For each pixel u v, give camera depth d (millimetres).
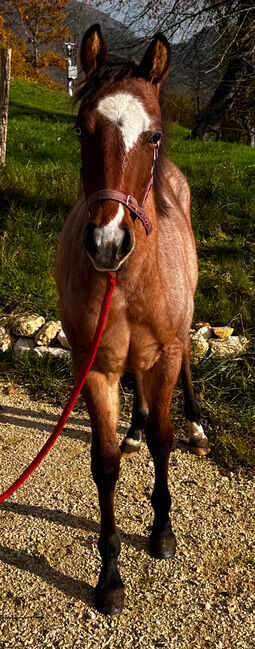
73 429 3617
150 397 2490
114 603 2270
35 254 5336
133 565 2535
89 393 2270
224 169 7922
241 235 6164
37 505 2902
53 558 2559
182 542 2680
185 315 2410
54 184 6918
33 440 3479
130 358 2334
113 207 1776
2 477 3105
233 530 2766
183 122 22719
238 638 2172
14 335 4492
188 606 2318
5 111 7637
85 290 2176
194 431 3391
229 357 4203
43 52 36781
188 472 3221
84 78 2014
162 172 2244
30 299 4809
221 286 5020
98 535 2715
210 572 2502
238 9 9219
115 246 1760
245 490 3080
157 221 2389
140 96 1852
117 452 2285
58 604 2311
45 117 15914
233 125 21062
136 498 2984
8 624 2203
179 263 2449
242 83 12930
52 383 4102
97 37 2021
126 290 2135
